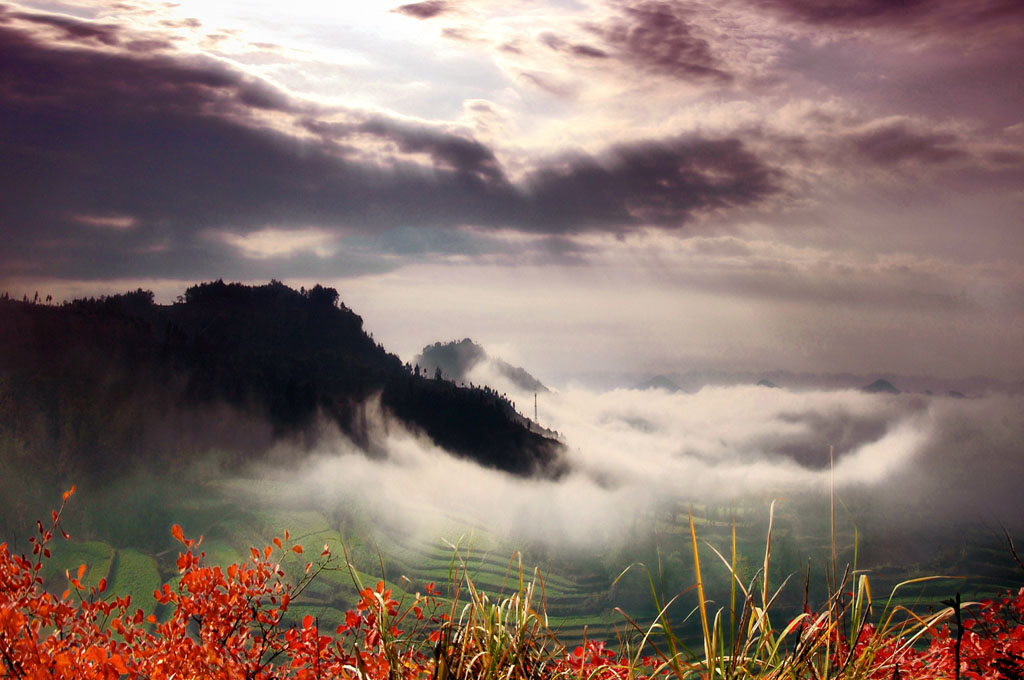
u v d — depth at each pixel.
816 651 4.33
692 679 4.15
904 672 4.34
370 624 5.13
